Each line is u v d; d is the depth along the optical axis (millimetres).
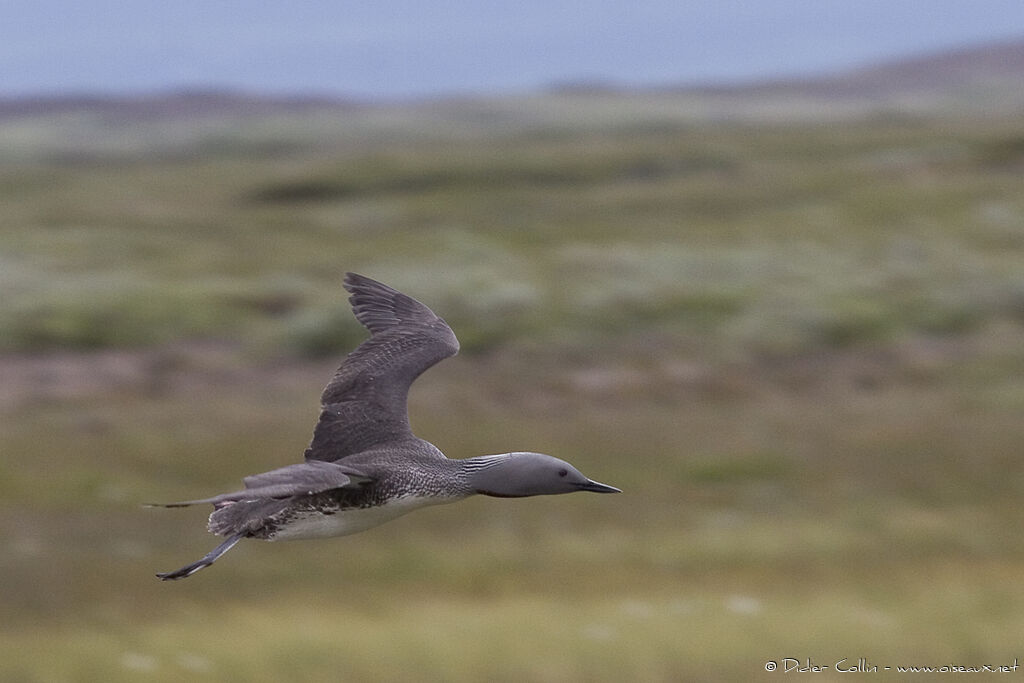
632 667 11328
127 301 38906
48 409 28266
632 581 15180
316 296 40250
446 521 17891
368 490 7453
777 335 34688
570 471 7621
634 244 49250
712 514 18797
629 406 28234
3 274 42531
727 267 43125
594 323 35500
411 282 40000
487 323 35125
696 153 83188
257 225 58312
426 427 25047
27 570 15094
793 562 16203
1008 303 39062
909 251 47219
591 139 121375
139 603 13875
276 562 15820
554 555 16422
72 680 11164
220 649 11922
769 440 23406
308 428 25156
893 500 19609
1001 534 17594
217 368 33469
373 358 8641
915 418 25562
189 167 99562
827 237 50688
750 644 11906
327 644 12016
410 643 12023
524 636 12250
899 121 120688
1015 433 23750
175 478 21172
